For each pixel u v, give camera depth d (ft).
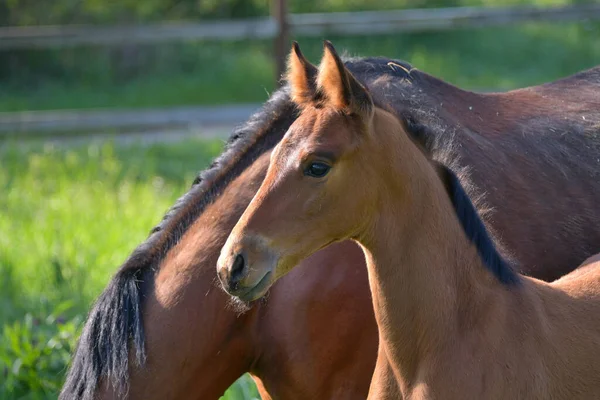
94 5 103.19
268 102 22.45
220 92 96.22
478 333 19.81
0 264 41.01
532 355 19.97
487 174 23.13
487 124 24.66
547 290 21.38
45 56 102.78
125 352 20.54
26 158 58.95
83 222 46.29
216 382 21.57
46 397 30.35
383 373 20.54
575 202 24.35
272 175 18.85
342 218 18.90
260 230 18.53
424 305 19.65
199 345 20.86
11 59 101.71
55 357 31.27
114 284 21.09
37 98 94.43
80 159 58.49
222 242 20.97
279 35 61.82
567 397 20.47
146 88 97.66
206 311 20.84
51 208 48.57
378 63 23.90
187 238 21.34
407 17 63.87
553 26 112.37
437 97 24.16
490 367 19.61
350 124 18.74
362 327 21.54
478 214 20.68
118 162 57.67
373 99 19.95
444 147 20.47
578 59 104.37
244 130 22.27
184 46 106.42
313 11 114.11
